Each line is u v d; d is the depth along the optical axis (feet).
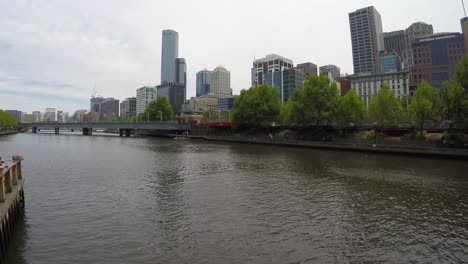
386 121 225.15
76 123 530.27
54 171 136.26
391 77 638.53
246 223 67.05
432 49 584.81
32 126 582.76
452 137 182.39
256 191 97.55
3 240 50.42
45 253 51.80
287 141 281.74
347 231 62.80
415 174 128.67
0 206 53.88
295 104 281.74
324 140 260.62
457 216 73.05
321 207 79.77
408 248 54.90
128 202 84.33
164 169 143.23
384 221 69.26
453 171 135.54
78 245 55.01
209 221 68.28
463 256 51.78
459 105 171.01
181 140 393.29
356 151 222.28
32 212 74.90
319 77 276.00
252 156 199.41
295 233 61.36
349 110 252.01
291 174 129.18
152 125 463.01
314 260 49.73
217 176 124.67
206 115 629.51
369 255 51.88
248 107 345.31
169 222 67.56
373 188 102.22
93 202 84.23
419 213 75.20
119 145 297.53
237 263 48.26
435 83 580.71
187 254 51.42
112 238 58.34
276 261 49.14
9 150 234.79
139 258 49.88
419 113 201.05
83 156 196.54
